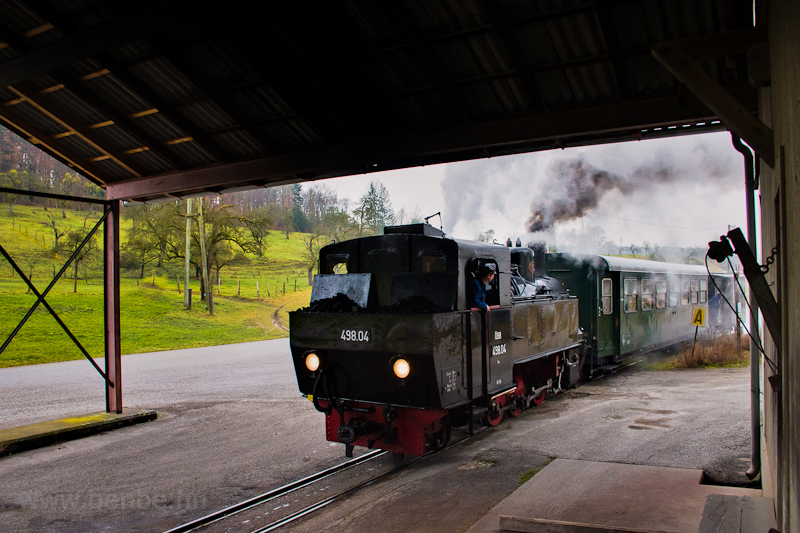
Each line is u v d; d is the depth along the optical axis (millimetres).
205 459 7379
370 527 5062
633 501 5246
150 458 7484
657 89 6168
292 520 5262
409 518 5227
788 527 2910
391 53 6328
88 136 8727
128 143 9023
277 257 55656
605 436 7672
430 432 6613
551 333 9773
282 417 9805
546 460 6773
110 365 9836
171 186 9336
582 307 12555
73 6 6438
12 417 10031
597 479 5910
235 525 5219
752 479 5777
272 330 29094
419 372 6148
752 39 3873
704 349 14820
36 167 69000
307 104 7371
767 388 5832
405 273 7199
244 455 7531
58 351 20547
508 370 7891
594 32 5570
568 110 6445
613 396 10578
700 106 5820
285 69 6812
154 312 29172
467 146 6988
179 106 7859
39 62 6105
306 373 7309
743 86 5590
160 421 9719
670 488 5562
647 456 6707
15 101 8430
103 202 10000
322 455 7457
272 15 5977
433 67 6223
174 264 43750
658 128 6488
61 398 11922
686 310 18750
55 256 37250
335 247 8039
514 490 5840
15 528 5254
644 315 15031
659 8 5199
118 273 9883
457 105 6762
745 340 17266
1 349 8227
